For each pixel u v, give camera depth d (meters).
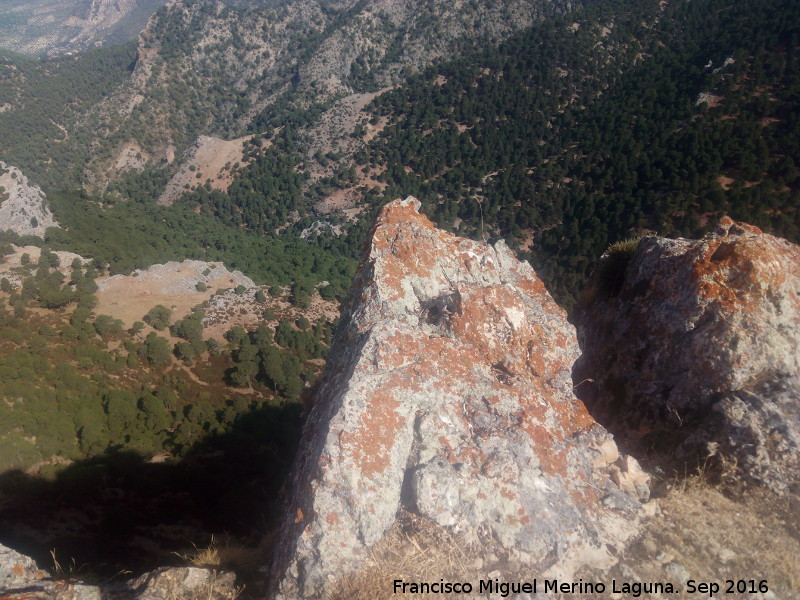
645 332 8.51
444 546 5.02
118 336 43.41
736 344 7.27
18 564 5.70
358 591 4.67
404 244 7.29
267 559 6.03
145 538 19.70
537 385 6.44
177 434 32.03
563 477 5.74
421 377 5.82
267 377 42.00
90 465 26.39
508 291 6.82
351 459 5.15
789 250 8.35
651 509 5.92
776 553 5.50
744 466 6.42
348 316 7.34
